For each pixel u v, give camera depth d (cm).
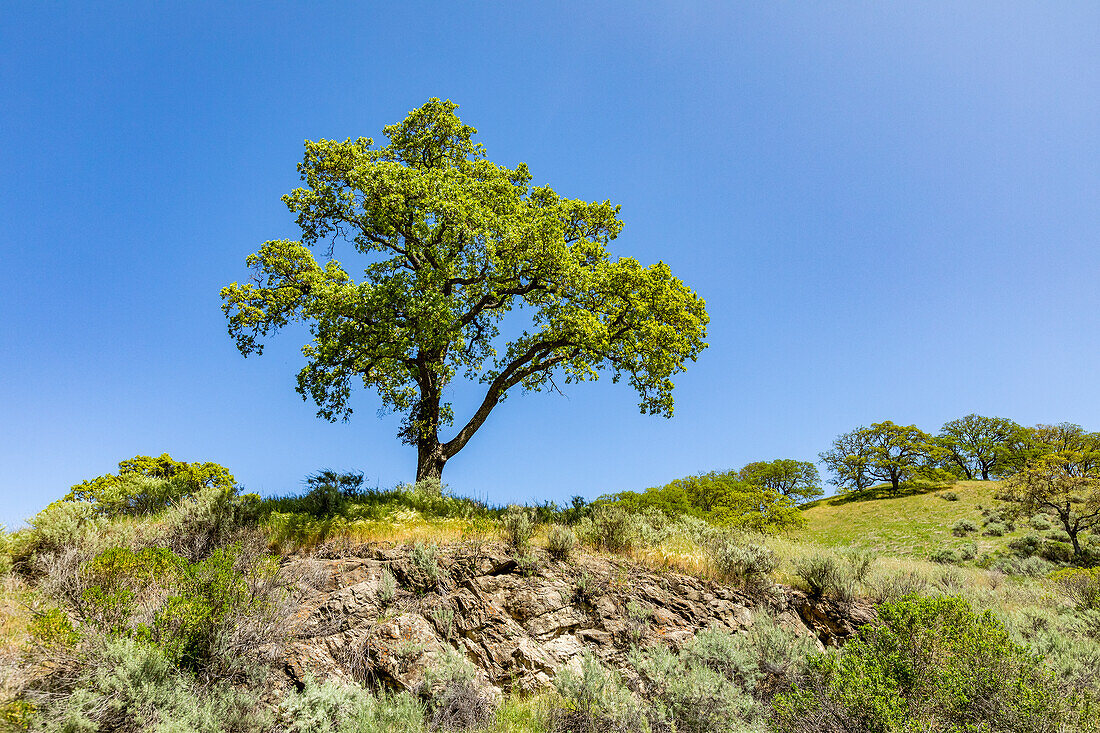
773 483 8462
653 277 1664
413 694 605
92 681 443
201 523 833
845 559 1212
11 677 430
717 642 737
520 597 797
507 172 1811
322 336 1434
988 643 614
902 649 638
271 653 574
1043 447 7544
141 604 576
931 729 519
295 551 853
